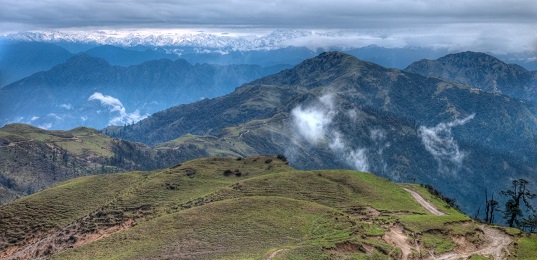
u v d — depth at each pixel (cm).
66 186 18288
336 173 16250
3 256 13600
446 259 9600
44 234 14612
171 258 9250
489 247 10506
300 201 12400
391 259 9138
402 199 14550
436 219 11388
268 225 10756
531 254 10088
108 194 17612
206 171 18875
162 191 16812
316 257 8500
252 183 15450
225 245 9756
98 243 10938
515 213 15925
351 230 10244
